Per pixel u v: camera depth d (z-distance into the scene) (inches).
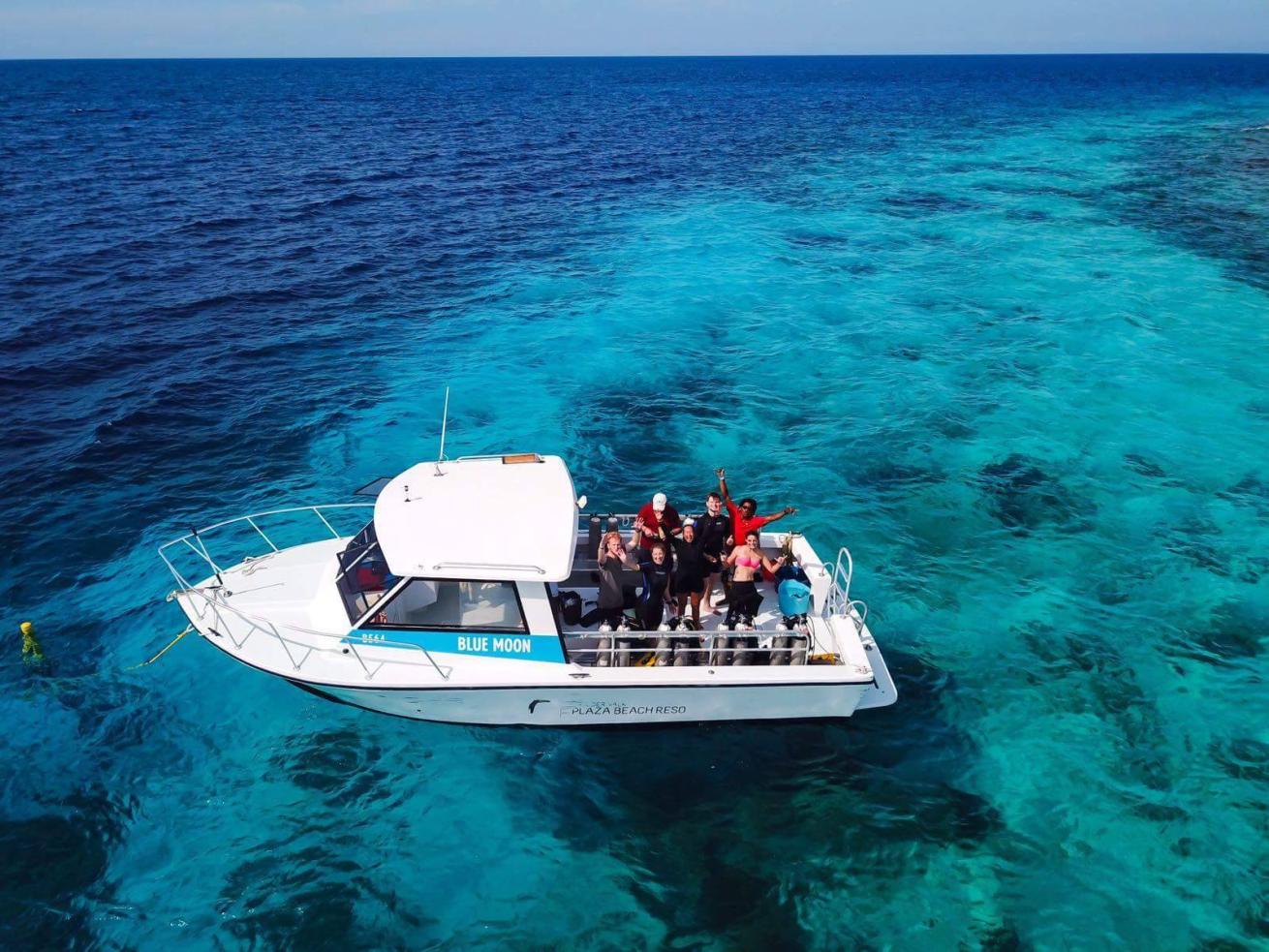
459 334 1051.3
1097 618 558.9
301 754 447.8
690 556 431.2
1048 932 357.7
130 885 376.8
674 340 1036.5
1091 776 437.7
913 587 589.3
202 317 1082.1
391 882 381.7
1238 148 2711.6
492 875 386.6
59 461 729.6
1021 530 657.6
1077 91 5876.0
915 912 367.6
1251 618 558.6
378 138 2945.4
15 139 2711.6
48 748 445.7
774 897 375.6
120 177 2015.3
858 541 641.6
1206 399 880.3
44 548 617.0
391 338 1035.3
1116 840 401.1
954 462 755.4
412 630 427.2
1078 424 824.9
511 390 898.1
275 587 473.1
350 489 711.1
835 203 1857.8
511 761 442.9
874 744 456.1
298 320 1087.6
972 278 1288.1
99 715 468.8
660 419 836.0
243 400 859.4
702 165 2399.1
